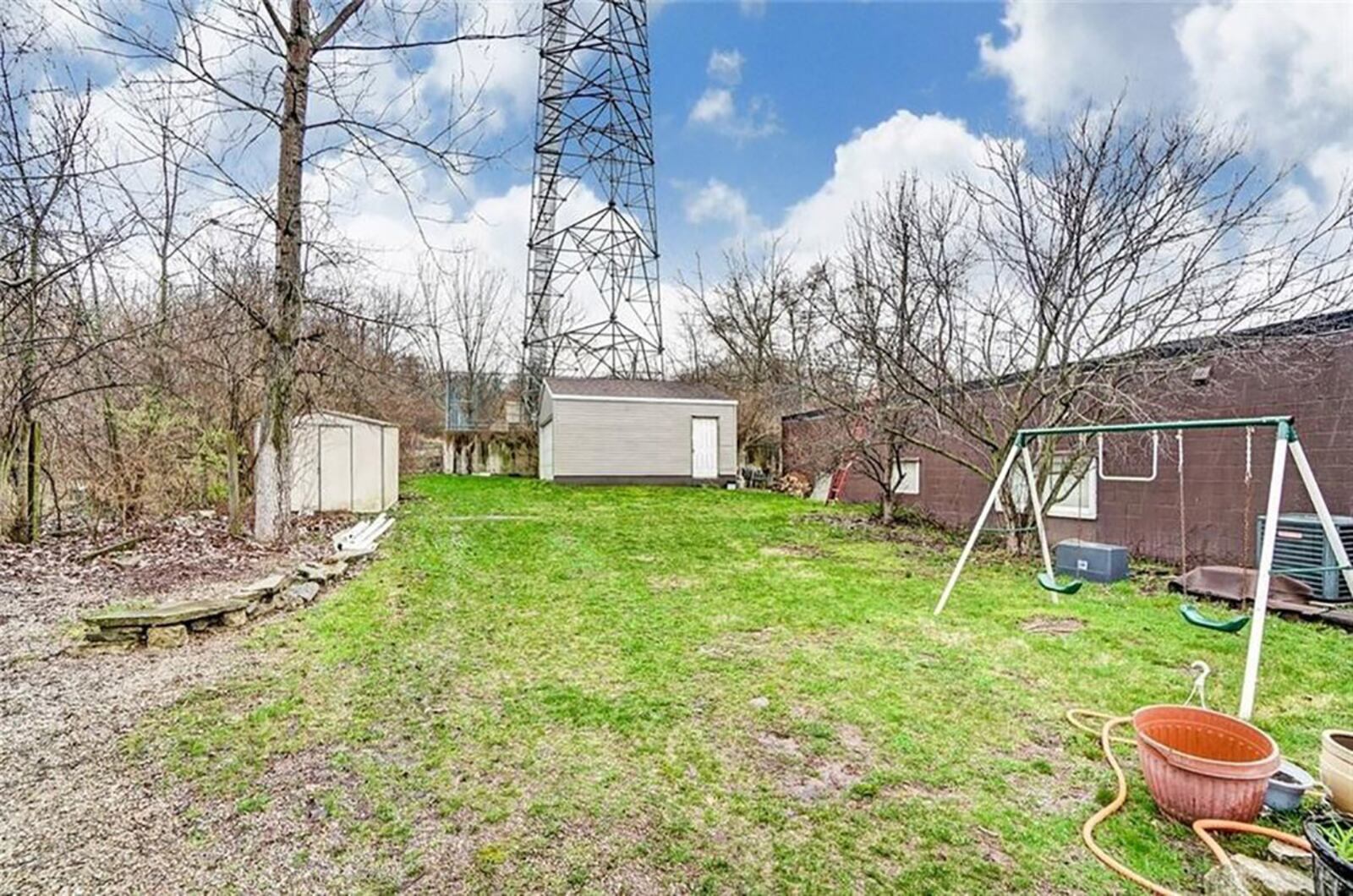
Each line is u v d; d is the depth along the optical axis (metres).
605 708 3.36
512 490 16.83
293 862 2.12
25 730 3.03
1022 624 4.95
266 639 4.42
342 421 11.40
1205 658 4.14
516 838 2.27
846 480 14.12
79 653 4.05
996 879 2.08
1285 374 6.07
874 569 7.08
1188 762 2.31
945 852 2.21
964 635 4.66
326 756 2.83
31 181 6.56
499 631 4.66
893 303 8.62
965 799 2.54
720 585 6.23
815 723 3.20
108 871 2.06
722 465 19.69
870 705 3.42
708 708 3.38
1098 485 7.88
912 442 8.97
